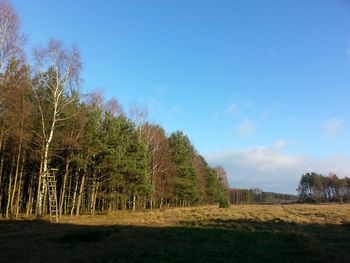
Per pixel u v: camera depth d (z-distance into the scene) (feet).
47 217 115.96
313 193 568.00
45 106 124.16
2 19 89.76
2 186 147.64
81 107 135.03
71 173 156.66
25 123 111.34
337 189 537.65
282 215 132.77
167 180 236.02
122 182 154.81
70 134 132.16
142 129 211.00
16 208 124.36
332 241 65.46
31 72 111.96
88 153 139.23
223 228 83.97
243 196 604.08
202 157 356.38
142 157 166.40
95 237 65.41
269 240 65.82
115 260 46.26
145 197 214.90
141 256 48.83
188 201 317.63
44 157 114.93
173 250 53.06
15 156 130.31
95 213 159.12
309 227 88.53
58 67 117.50
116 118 157.17
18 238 68.13
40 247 56.34
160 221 103.45
